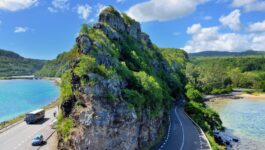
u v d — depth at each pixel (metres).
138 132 62.16
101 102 52.59
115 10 105.31
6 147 63.81
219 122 107.88
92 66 55.03
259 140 97.81
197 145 68.94
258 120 134.12
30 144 65.81
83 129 50.44
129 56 89.00
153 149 65.50
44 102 173.25
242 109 169.25
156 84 74.94
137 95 61.78
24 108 150.25
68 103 54.22
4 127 82.19
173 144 69.56
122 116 55.31
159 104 76.25
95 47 60.75
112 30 88.44
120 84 60.28
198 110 110.75
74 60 57.00
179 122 95.94
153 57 132.62
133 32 118.00
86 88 52.72
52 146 64.06
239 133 107.44
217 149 69.25
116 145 54.16
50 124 82.56
